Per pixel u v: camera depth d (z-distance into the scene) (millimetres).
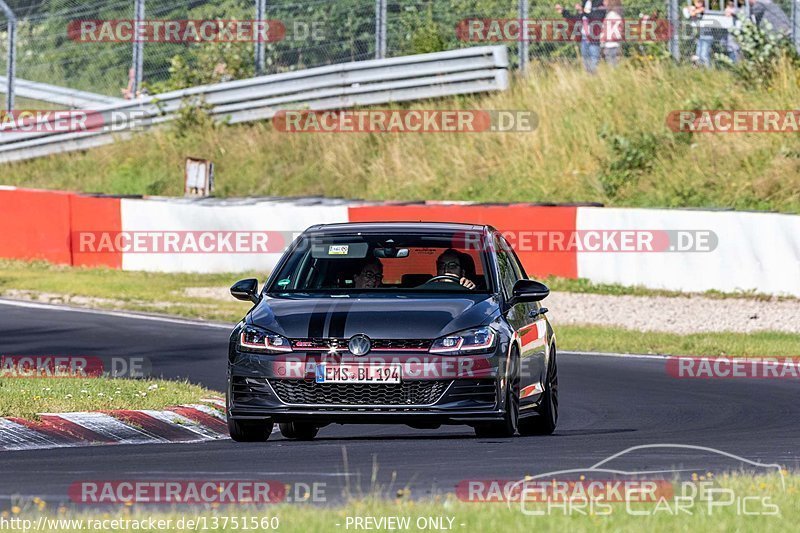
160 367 51844
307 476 27188
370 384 31547
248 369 32156
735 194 94188
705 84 105375
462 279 35125
